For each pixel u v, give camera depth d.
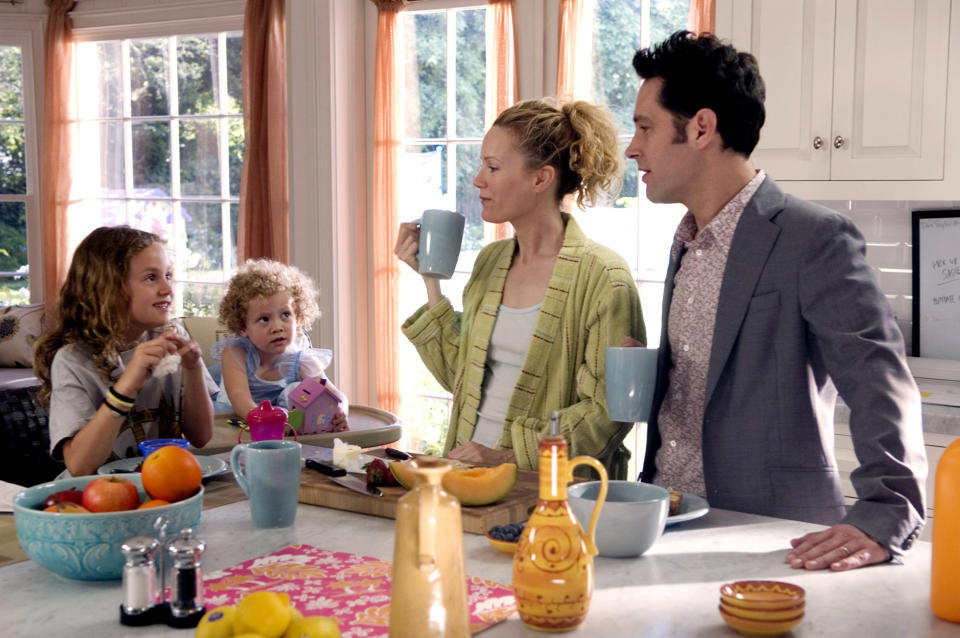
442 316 2.18
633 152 1.80
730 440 1.69
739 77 1.71
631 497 1.37
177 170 4.80
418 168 4.00
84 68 4.99
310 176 4.03
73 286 1.94
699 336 1.76
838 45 2.72
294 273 2.92
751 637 1.05
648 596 1.17
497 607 1.12
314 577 1.23
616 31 3.49
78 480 1.35
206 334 3.82
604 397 1.89
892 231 3.09
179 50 4.72
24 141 5.21
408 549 0.93
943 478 1.09
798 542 1.34
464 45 3.85
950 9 2.57
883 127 2.69
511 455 1.87
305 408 2.41
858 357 1.50
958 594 1.08
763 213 1.70
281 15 4.21
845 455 2.60
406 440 4.11
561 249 2.03
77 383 1.88
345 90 4.00
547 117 2.03
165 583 1.12
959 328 2.94
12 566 1.31
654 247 3.46
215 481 1.71
